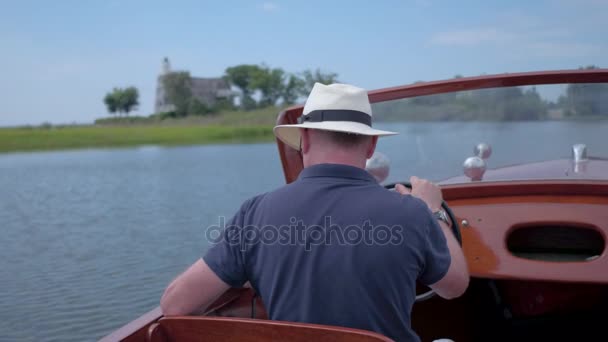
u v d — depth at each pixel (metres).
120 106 114.44
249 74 103.94
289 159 2.24
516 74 2.22
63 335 4.80
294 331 1.20
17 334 4.79
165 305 1.37
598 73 2.17
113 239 9.47
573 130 2.43
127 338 1.33
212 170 25.41
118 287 6.32
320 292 1.24
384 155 2.29
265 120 90.44
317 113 1.34
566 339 2.25
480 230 2.01
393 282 1.23
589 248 2.03
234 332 1.27
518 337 2.29
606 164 2.49
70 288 6.30
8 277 6.82
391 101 2.35
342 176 1.31
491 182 2.18
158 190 17.67
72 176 25.09
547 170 2.41
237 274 1.35
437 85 2.27
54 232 10.44
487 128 2.44
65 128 95.69
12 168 32.34
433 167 2.48
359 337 1.14
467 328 2.38
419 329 2.38
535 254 2.08
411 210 1.27
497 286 2.30
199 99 108.38
